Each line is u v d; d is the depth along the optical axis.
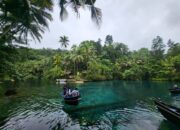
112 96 21.75
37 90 27.44
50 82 43.31
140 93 24.19
